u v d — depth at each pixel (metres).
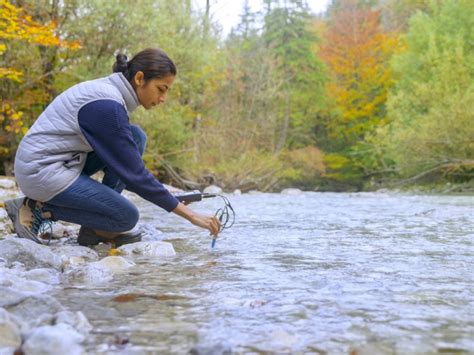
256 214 5.07
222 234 3.36
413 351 1.06
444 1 17.69
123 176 2.40
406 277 1.91
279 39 26.98
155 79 2.50
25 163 2.53
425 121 14.44
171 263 2.25
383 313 1.38
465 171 15.37
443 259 2.34
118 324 1.27
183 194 2.64
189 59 13.17
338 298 1.56
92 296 1.59
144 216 4.91
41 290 1.68
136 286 1.75
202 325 1.26
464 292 1.65
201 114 16.06
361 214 5.07
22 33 8.93
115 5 10.72
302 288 1.71
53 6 10.69
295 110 26.06
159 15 11.66
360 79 24.91
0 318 1.17
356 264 2.20
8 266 2.02
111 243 2.82
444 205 6.68
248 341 1.13
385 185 18.22
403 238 3.13
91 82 2.53
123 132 2.42
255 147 18.70
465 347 1.09
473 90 14.41
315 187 23.84
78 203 2.59
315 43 27.89
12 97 10.59
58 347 1.06
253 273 1.99
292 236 3.24
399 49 23.56
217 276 1.93
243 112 20.09
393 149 15.76
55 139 2.53
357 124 24.31
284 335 1.15
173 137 13.30
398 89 19.02
